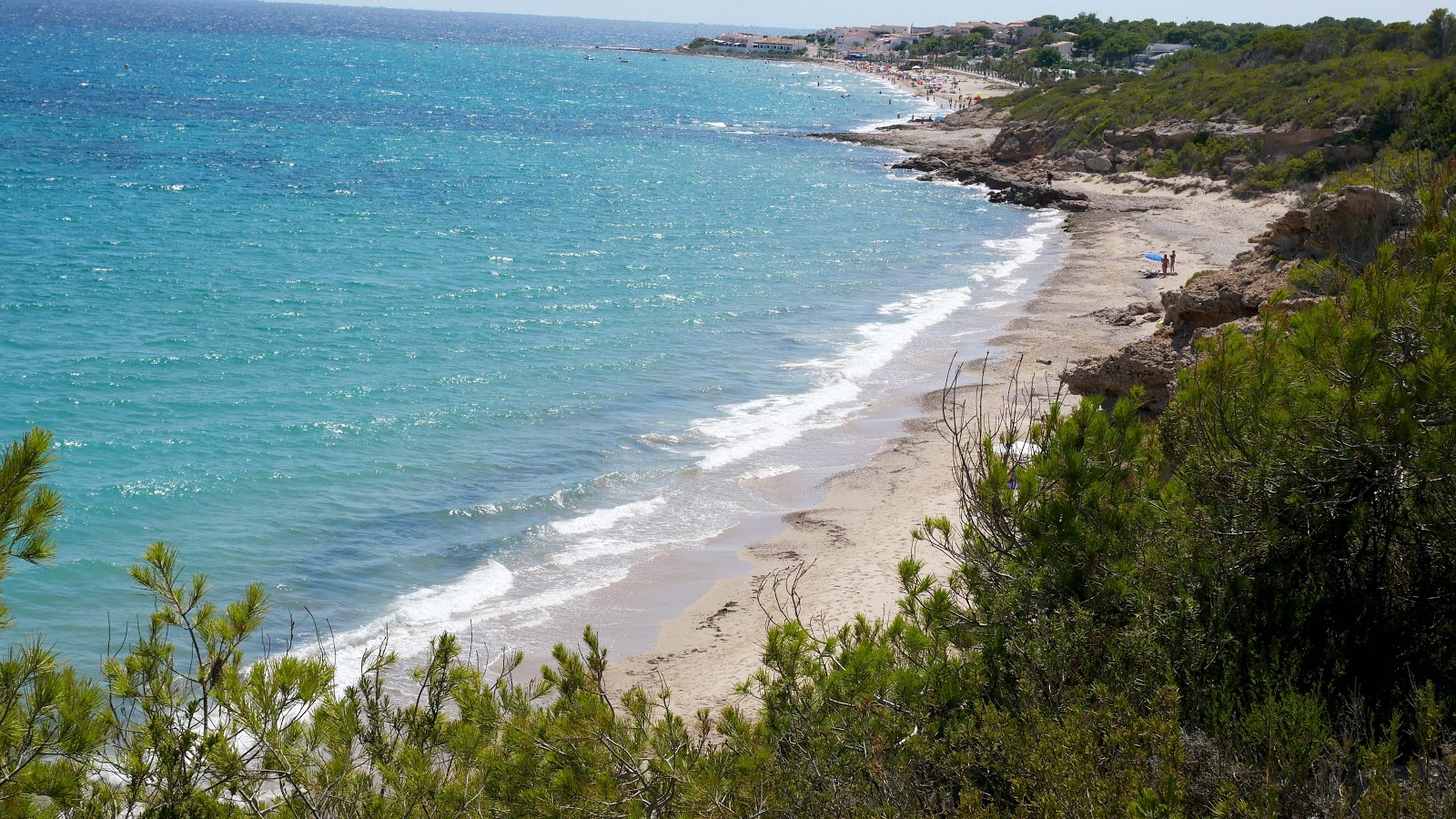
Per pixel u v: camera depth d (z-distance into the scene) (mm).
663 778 6234
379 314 36156
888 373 30875
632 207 65062
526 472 23266
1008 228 60719
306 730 5953
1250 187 64250
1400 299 7379
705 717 7461
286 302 37219
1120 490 7656
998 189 77312
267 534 19734
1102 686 6000
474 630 16609
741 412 27578
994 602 7355
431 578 18422
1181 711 6082
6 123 87312
